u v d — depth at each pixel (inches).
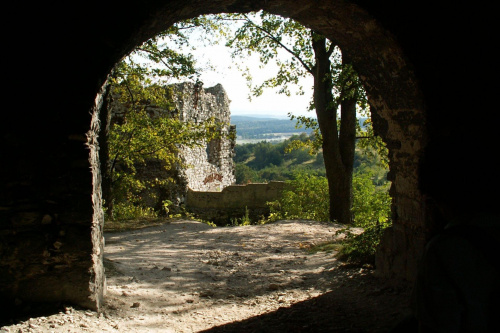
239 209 645.3
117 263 259.3
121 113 602.2
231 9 187.9
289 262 272.2
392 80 174.1
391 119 187.2
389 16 154.3
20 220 151.3
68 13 149.8
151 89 486.0
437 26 154.2
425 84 156.8
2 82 147.7
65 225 154.6
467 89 149.2
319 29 192.4
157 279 229.6
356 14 159.3
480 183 49.3
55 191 153.0
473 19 148.3
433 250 49.4
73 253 155.3
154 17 156.7
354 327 138.7
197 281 229.3
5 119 148.3
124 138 522.0
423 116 161.3
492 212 48.9
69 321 145.6
